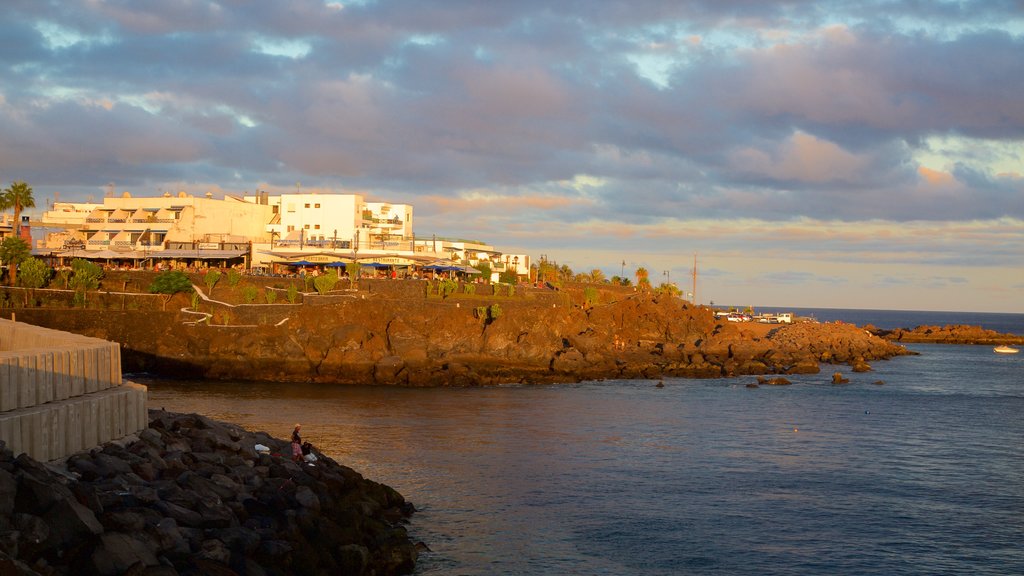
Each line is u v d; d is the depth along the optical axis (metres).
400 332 126.75
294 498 44.06
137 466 40.59
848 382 134.50
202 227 170.88
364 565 41.06
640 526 53.44
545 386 121.19
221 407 94.31
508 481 63.09
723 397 113.38
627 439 80.12
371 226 185.62
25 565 28.17
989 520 56.41
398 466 66.81
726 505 58.56
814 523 55.09
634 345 162.12
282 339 124.31
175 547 33.50
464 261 190.25
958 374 158.50
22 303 129.50
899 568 47.69
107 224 170.12
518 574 44.94
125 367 123.75
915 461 73.81
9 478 31.08
